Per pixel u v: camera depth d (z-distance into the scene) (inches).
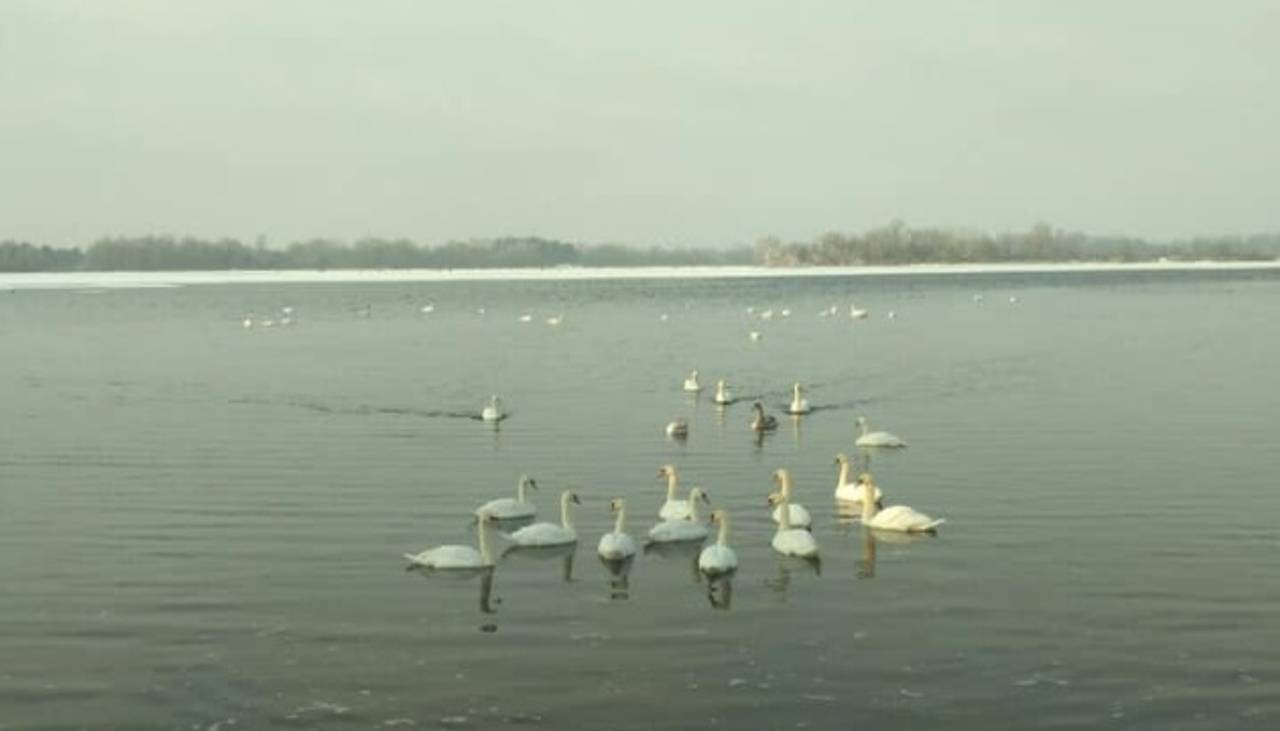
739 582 1077.1
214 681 869.2
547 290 7372.1
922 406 2130.9
